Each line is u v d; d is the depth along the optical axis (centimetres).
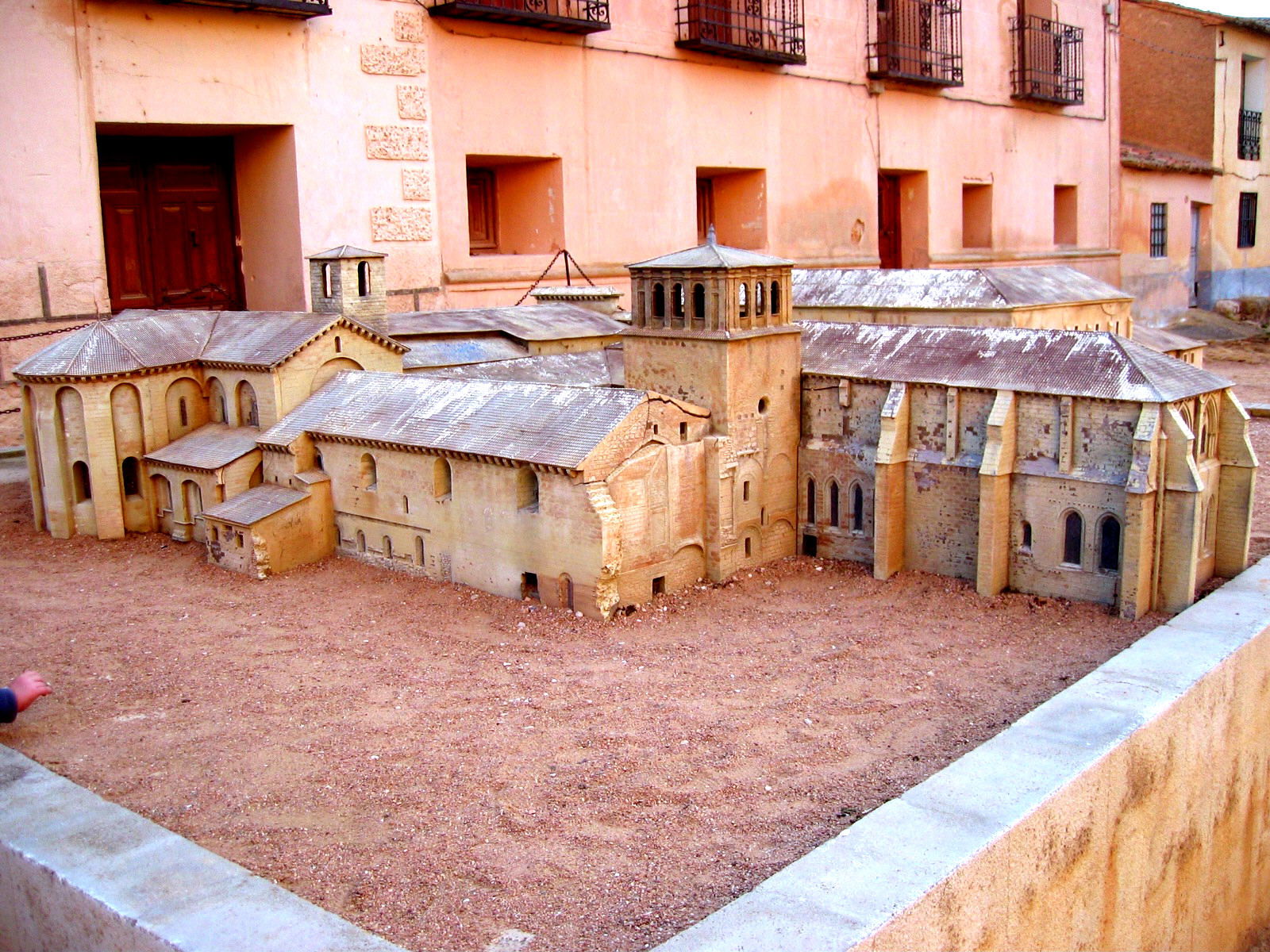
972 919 947
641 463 1639
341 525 1894
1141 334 2731
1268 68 5741
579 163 3133
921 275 2747
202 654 1497
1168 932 1335
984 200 4619
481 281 2955
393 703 1346
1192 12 5369
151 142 2667
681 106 3388
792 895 877
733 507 1792
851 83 3938
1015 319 2492
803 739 1259
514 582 1680
